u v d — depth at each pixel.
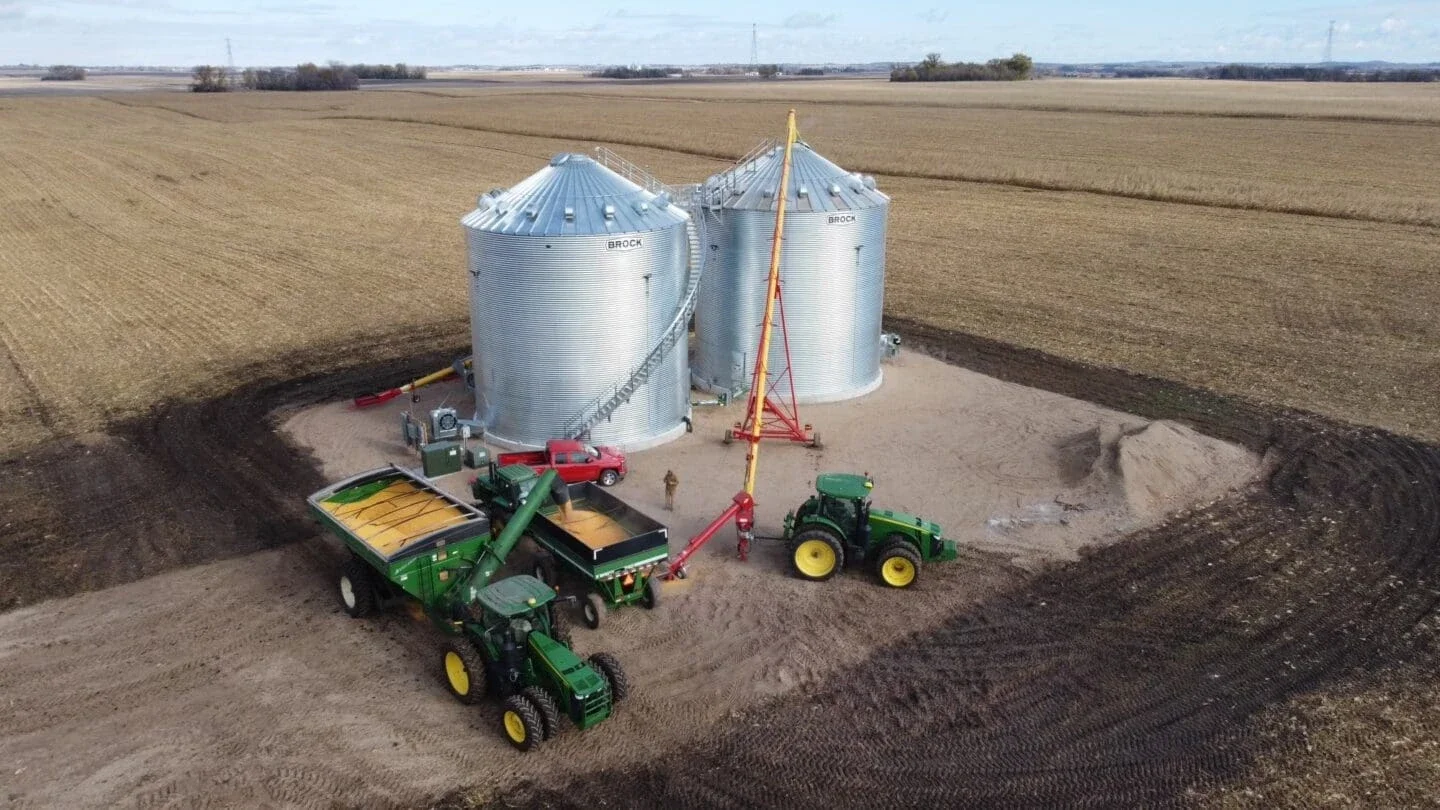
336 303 45.28
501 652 16.52
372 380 34.66
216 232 62.78
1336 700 17.16
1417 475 26.28
